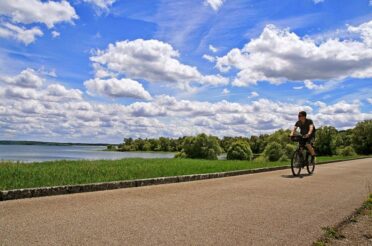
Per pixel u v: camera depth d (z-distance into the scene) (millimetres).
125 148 156250
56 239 4309
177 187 9164
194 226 5141
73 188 7871
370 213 6422
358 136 82250
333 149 68375
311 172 13734
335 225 5492
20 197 6949
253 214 6012
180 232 4820
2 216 5383
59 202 6629
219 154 49000
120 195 7637
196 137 48219
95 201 6828
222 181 10766
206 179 11406
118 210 6039
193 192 8266
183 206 6535
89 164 14250
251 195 7945
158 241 4398
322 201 7441
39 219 5246
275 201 7266
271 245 4426
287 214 6098
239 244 4406
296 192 8562
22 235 4422
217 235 4738
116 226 4992
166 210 6145
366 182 11227
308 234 4953
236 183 10195
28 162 14430
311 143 13320
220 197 7605
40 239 4289
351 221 5840
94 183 8383
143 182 9516
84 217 5457
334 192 8766
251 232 4938
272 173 13906
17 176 9031
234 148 48000
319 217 5973
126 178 9688
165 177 10219
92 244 4180
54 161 15562
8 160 14922
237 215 5902
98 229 4816
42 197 7152
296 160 12742
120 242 4293
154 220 5402
